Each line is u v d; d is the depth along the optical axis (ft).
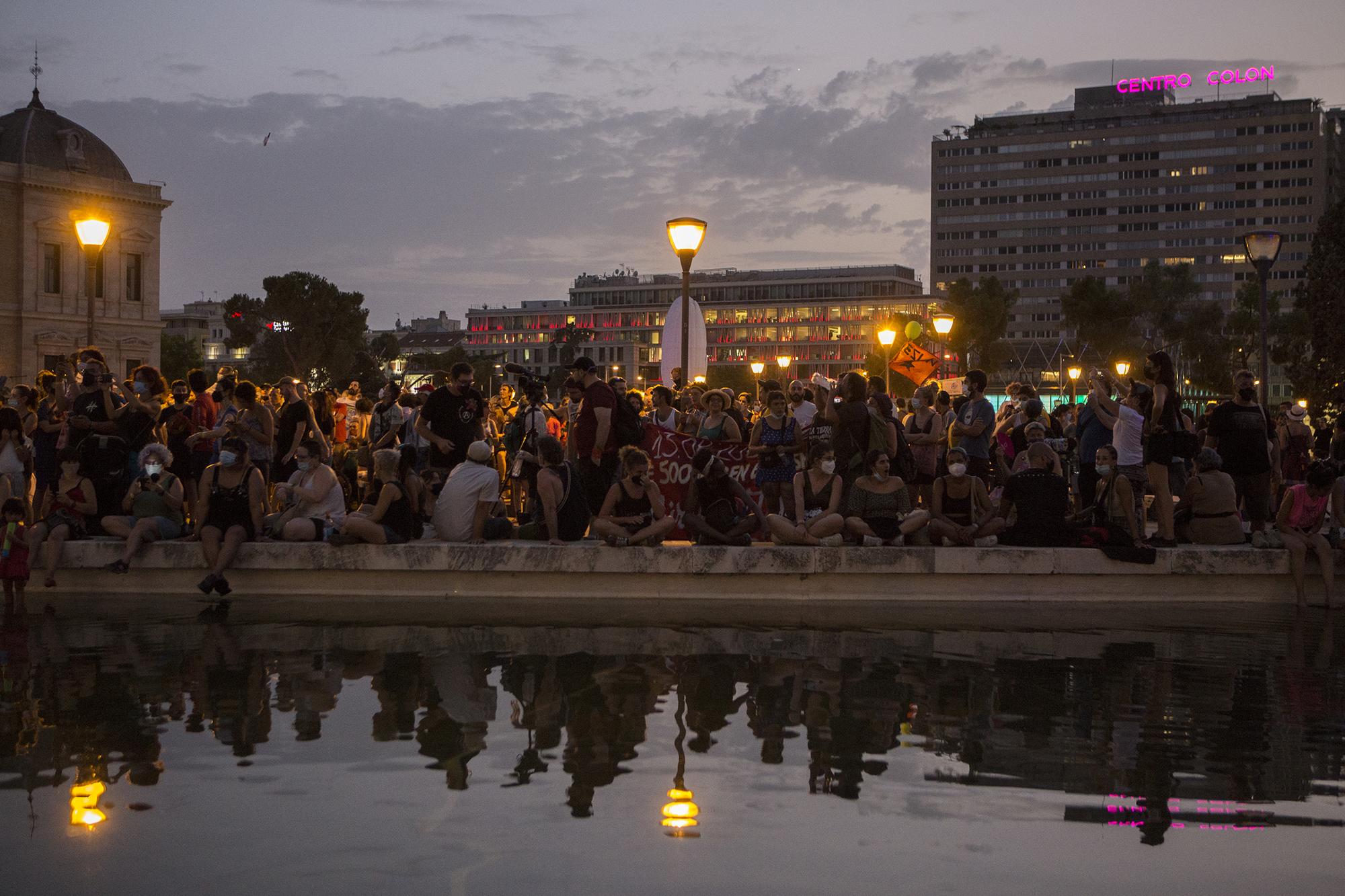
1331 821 14.44
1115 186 532.32
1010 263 547.90
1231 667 24.79
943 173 558.15
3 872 12.34
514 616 31.53
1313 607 35.55
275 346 298.76
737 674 23.30
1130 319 282.56
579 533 37.65
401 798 14.90
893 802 14.98
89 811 14.37
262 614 31.78
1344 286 151.43
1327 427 52.42
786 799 15.05
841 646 26.94
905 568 35.81
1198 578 36.70
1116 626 30.94
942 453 46.60
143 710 19.70
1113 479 37.50
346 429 64.64
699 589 35.73
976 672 23.80
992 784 15.80
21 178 214.28
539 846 13.17
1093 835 13.85
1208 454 38.86
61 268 221.87
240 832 13.60
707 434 42.22
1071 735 18.56
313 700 20.58
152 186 235.61
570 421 49.44
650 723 18.99
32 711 19.63
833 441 39.60
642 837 13.53
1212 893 12.16
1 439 39.19
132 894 11.76
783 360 122.62
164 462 37.01
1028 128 545.03
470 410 42.68
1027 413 49.32
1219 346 292.81
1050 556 36.19
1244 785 15.89
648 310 650.84
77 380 43.93
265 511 38.14
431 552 35.70
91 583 36.35
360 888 11.91
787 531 36.35
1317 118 504.02
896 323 87.15
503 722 18.98
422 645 26.68
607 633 28.63
